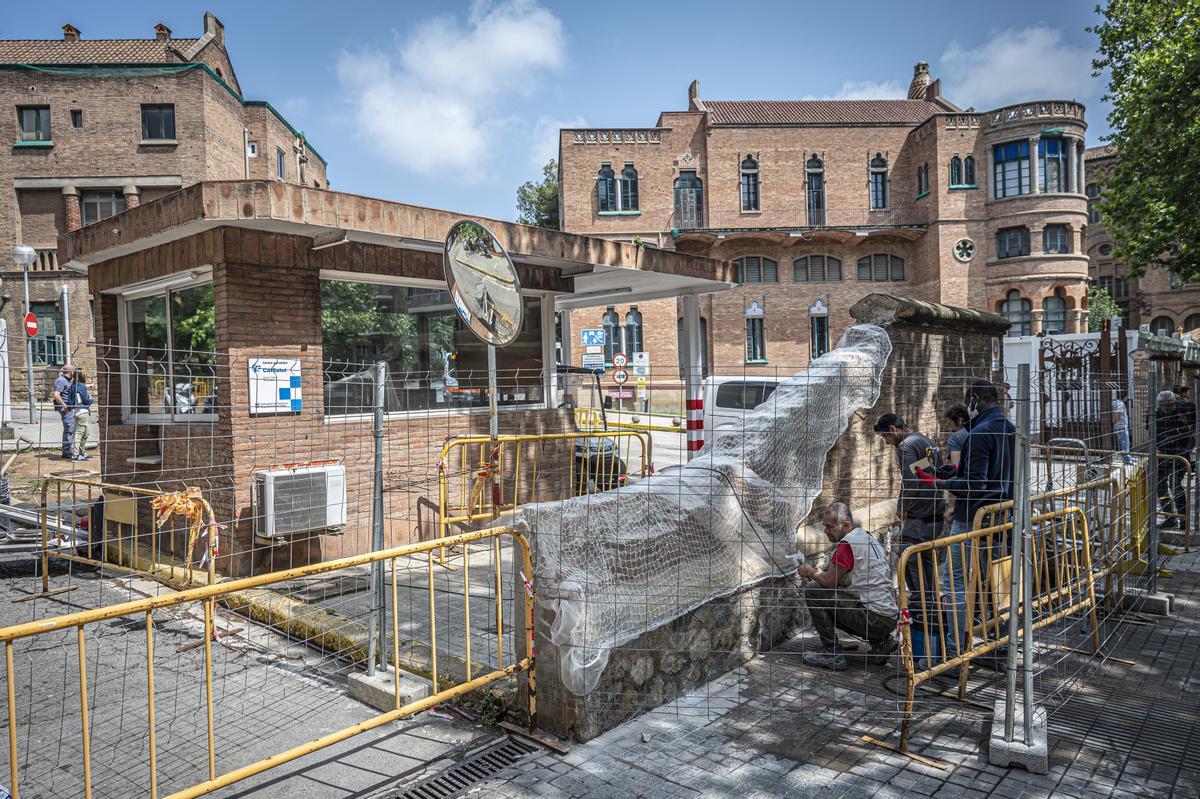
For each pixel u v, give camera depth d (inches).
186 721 167.3
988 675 195.0
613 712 163.9
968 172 1344.7
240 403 264.4
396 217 272.7
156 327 317.4
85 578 279.7
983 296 1334.9
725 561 195.9
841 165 1416.1
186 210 244.5
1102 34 727.7
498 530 159.5
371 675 181.5
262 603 231.5
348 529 296.5
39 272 1065.5
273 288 274.4
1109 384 401.7
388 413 324.5
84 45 1172.5
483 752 154.4
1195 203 660.1
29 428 449.1
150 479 309.4
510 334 226.7
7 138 1079.0
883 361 262.2
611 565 169.5
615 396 858.8
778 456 220.2
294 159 1418.6
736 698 179.2
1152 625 233.5
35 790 138.9
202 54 1213.1
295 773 145.6
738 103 1576.0
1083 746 155.8
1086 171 1921.8
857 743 156.9
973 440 203.8
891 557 265.3
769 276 1401.3
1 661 201.9
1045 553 196.5
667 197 1389.0
